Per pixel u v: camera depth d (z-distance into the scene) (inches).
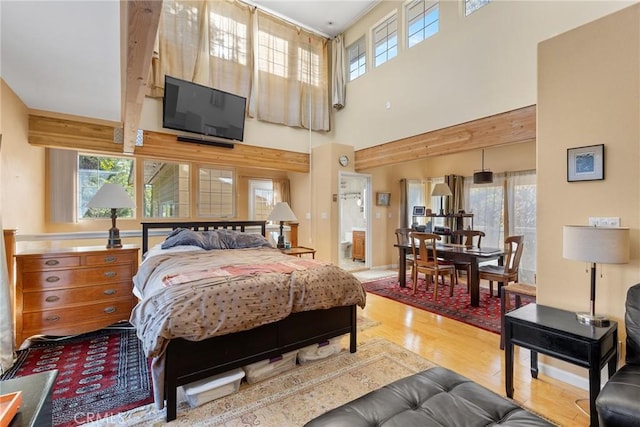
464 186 244.1
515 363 93.8
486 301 159.2
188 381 70.0
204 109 189.2
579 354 64.9
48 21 70.7
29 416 39.0
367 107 224.4
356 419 47.2
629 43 72.2
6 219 107.8
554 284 84.7
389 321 130.4
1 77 102.9
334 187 221.0
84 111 139.9
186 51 187.6
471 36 157.1
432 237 163.3
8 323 90.6
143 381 83.4
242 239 155.6
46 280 109.7
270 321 79.7
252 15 215.2
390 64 205.6
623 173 73.0
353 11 226.1
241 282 80.7
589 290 78.6
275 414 69.9
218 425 66.2
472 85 156.6
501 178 221.5
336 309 97.3
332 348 98.7
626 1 110.0
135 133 131.6
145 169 188.7
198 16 192.7
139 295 104.7
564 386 81.7
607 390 54.0
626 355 65.5
